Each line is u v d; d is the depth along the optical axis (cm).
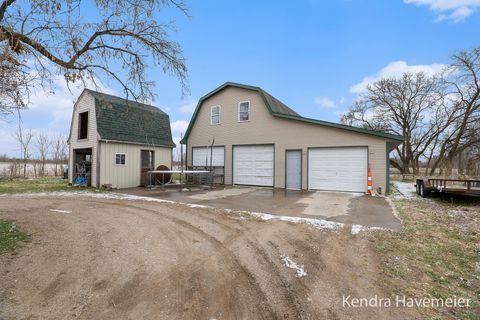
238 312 267
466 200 1010
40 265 364
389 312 270
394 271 365
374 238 504
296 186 1378
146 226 581
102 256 402
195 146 1777
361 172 1216
